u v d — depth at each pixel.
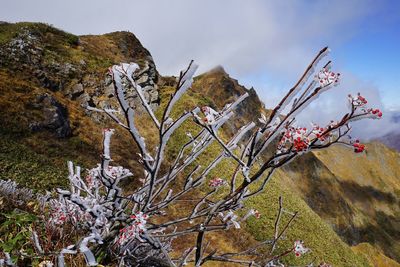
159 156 2.06
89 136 26.42
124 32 43.09
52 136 23.48
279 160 1.97
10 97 23.69
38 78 28.59
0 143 18.98
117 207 2.49
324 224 38.38
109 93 32.06
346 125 1.71
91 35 40.31
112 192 2.67
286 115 1.83
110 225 2.86
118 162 24.00
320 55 1.74
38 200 4.86
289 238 27.61
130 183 21.81
